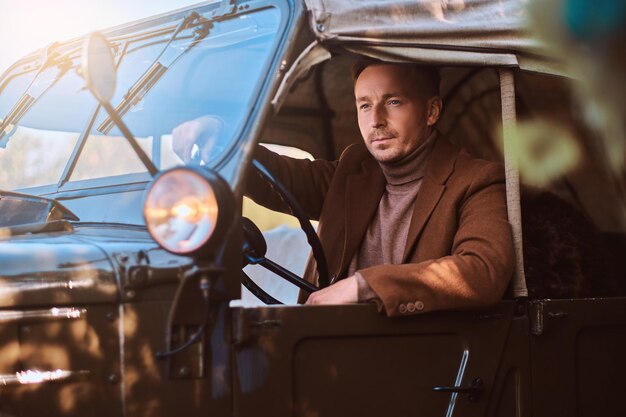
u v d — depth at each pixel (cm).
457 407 248
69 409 203
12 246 211
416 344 243
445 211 275
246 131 229
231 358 214
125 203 250
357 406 233
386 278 239
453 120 353
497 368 254
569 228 299
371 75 290
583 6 266
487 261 252
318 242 265
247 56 252
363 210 300
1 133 308
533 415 260
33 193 282
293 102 356
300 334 225
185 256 197
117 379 204
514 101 271
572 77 284
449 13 259
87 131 284
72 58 317
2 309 200
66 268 206
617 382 280
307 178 339
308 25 240
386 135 288
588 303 274
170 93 266
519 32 268
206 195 194
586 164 315
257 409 216
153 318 206
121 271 206
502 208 269
